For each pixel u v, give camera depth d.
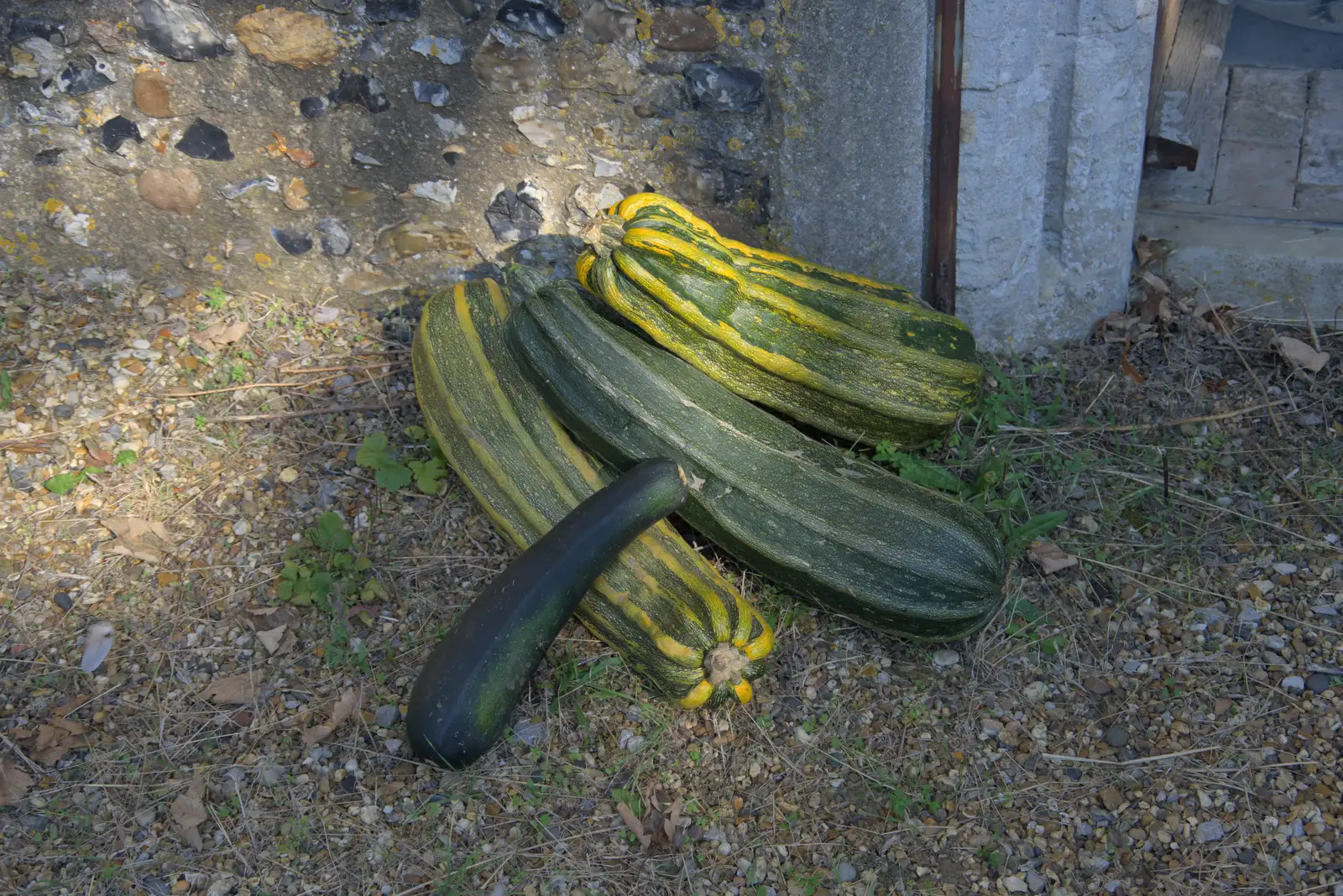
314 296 4.47
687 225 3.69
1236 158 4.78
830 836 3.07
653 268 3.48
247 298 4.45
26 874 2.88
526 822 3.07
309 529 3.72
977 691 3.39
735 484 3.40
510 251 4.45
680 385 3.53
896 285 4.11
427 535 3.75
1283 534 3.77
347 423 4.09
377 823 3.05
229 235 4.34
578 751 3.23
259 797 3.08
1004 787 3.17
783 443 3.52
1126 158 4.10
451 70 4.06
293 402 4.13
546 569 3.12
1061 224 4.25
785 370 3.59
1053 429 4.11
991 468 3.83
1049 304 4.41
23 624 3.40
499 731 3.10
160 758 3.14
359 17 3.96
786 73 3.98
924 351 3.71
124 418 3.97
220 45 3.97
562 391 3.52
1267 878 2.97
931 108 3.91
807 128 4.07
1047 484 3.97
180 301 4.40
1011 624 3.54
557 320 3.56
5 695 3.24
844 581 3.32
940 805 3.13
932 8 3.73
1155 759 3.21
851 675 3.44
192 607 3.50
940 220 4.12
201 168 4.20
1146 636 3.53
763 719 3.30
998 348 4.41
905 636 3.40
